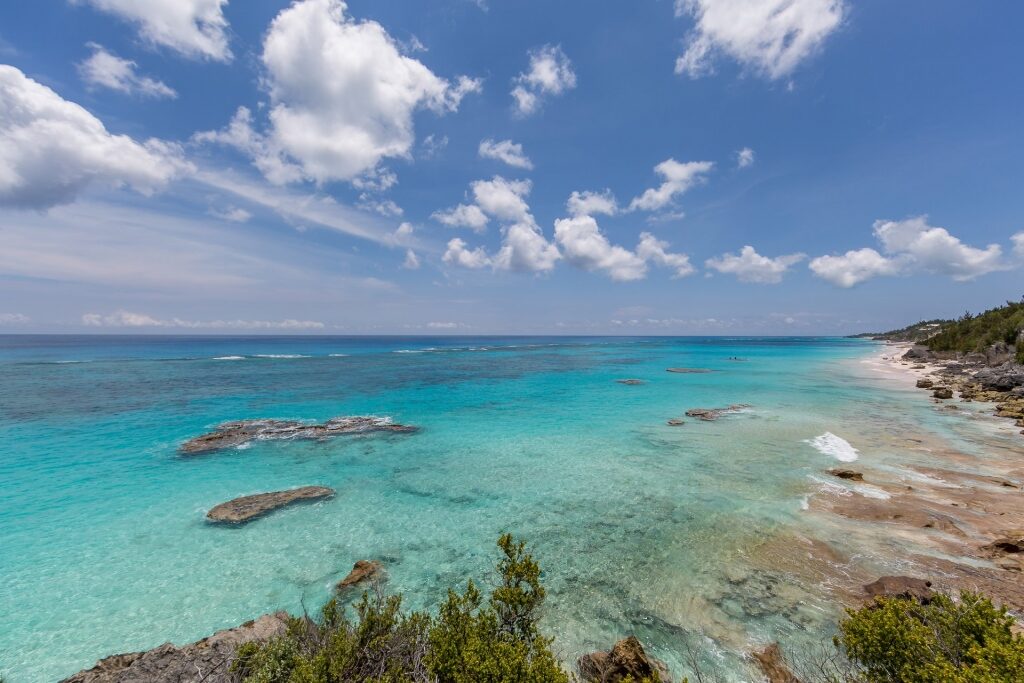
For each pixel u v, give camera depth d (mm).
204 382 47781
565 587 10859
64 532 13953
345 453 22250
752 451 21812
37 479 18484
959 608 6418
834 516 13969
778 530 13203
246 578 11562
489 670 6066
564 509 15492
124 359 77688
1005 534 12234
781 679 7703
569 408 34125
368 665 6566
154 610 10320
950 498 15094
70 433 25859
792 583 10555
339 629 7270
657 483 17719
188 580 11469
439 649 6570
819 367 66938
